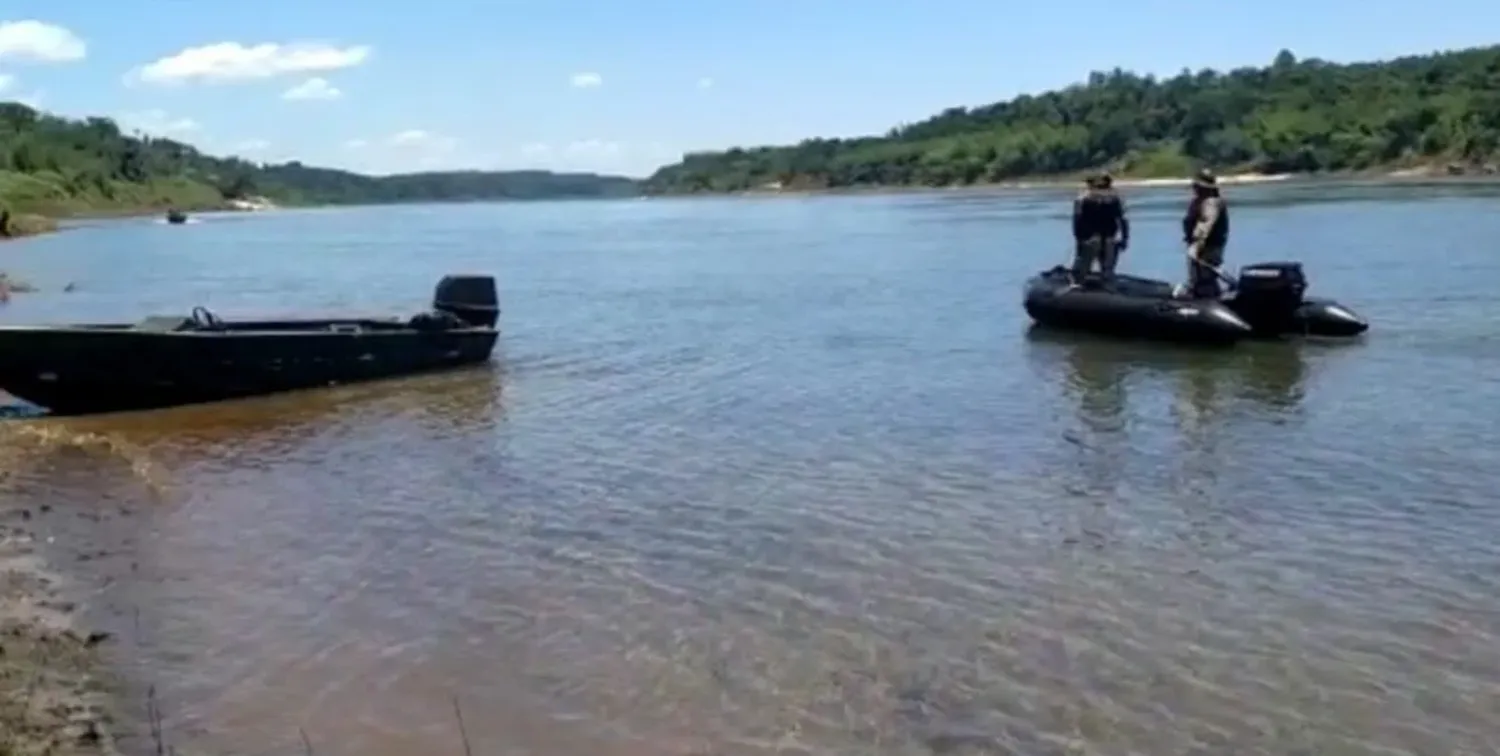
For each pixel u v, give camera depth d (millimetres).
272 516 11273
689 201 195625
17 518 11234
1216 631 8148
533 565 9742
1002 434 13766
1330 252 34156
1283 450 12625
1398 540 9766
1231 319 19047
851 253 46219
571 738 6969
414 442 14234
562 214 139125
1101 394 15812
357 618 8734
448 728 7109
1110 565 9414
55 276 44250
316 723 7184
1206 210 19984
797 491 11656
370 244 68750
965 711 7160
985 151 159750
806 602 8820
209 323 17688
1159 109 147375
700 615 8633
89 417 16172
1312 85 141750
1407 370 16609
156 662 8016
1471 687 7273
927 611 8602
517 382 18172
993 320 23688
